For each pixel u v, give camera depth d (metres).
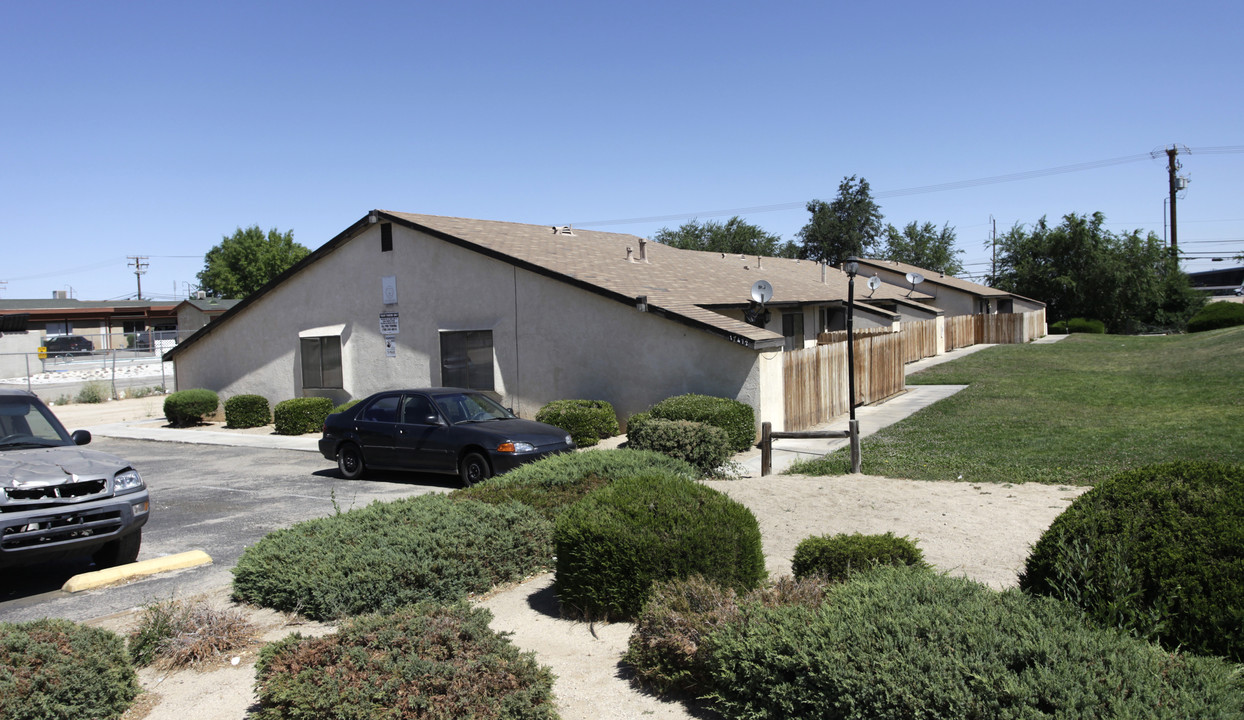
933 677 3.46
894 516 8.61
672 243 70.50
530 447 11.46
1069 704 3.17
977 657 3.52
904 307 36.12
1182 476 4.45
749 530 6.21
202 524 9.92
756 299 18.33
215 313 52.34
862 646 3.80
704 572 5.88
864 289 33.09
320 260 20.16
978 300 44.31
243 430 20.39
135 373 39.72
